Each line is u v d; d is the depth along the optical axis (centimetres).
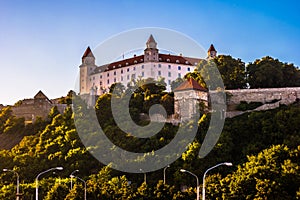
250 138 14650
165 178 13738
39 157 17100
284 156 11581
